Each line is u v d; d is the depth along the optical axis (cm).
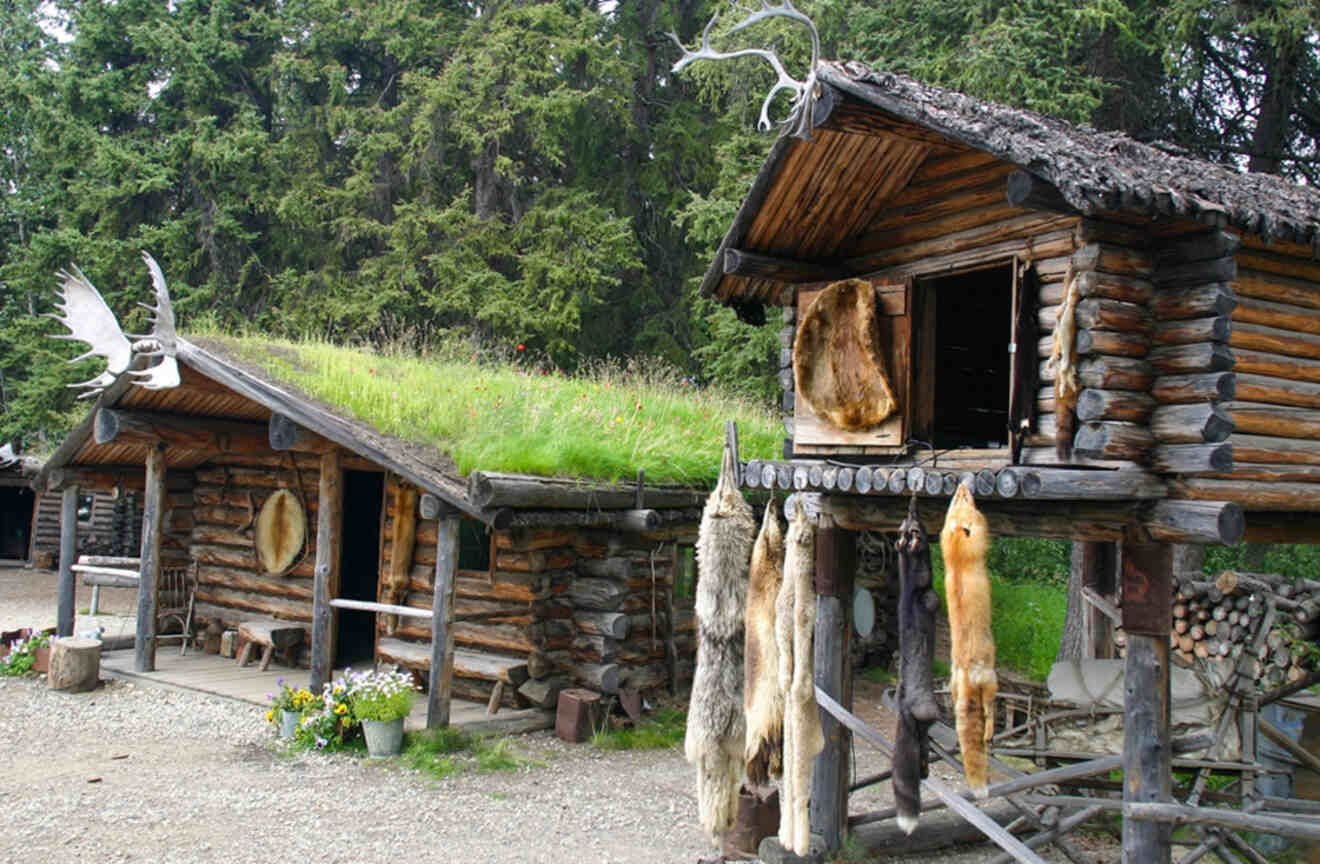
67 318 1153
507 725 1071
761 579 615
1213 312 543
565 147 2777
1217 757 823
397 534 1209
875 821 776
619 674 1134
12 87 2702
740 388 1989
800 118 615
